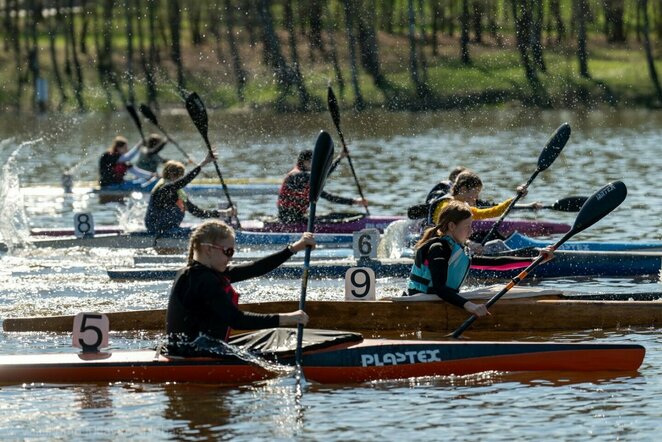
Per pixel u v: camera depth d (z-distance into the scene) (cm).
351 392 2952
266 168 10200
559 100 18000
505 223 6006
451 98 18212
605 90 18275
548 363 3108
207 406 2834
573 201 5022
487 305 3484
